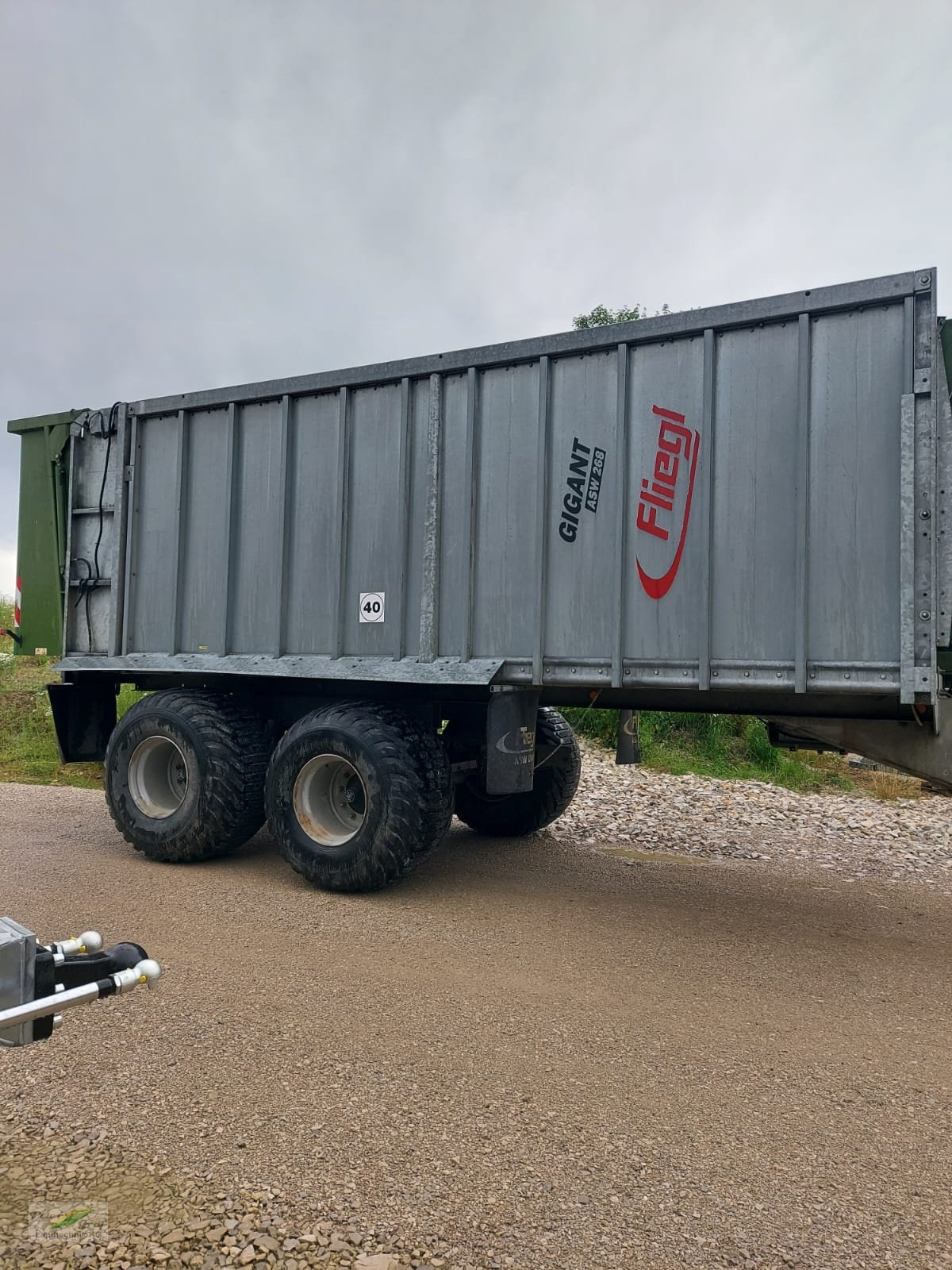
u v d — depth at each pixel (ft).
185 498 21.53
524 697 18.39
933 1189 8.39
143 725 20.67
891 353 14.03
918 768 15.67
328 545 19.63
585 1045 11.39
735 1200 8.11
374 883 17.63
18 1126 9.14
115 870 19.69
